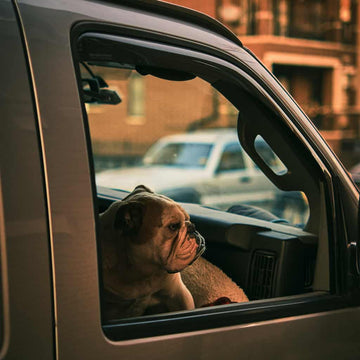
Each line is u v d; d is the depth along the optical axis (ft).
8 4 3.98
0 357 3.53
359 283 5.45
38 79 3.93
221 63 5.16
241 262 6.57
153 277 5.37
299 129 5.56
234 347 4.56
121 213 5.11
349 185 5.72
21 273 3.65
